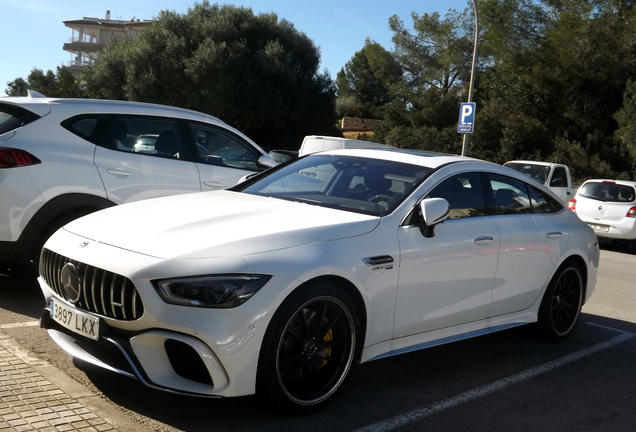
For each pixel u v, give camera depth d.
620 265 11.52
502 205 4.90
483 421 3.70
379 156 4.81
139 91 33.72
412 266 3.94
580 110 34.53
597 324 6.35
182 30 34.91
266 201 4.24
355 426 3.45
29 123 5.34
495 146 34.47
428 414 3.73
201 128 6.55
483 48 40.84
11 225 5.11
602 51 33.09
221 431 3.22
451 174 4.55
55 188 5.32
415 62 44.59
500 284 4.70
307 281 3.36
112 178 5.69
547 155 33.06
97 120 5.77
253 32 34.53
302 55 35.62
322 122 37.16
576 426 3.75
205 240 3.31
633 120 30.91
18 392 3.36
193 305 3.06
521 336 5.65
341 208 4.13
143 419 3.27
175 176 6.15
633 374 4.83
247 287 3.13
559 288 5.46
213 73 33.06
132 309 3.15
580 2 39.25
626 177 30.69
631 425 3.83
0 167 5.04
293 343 3.42
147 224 3.60
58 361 3.95
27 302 5.29
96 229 3.65
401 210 4.06
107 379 3.74
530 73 36.03
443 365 4.69
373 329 3.78
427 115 38.94
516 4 38.62
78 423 3.08
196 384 3.15
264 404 3.37
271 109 33.44
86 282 3.33
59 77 51.69
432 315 4.17
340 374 3.62
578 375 4.70
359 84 75.94
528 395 4.20
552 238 5.18
